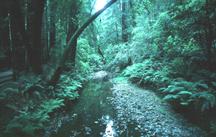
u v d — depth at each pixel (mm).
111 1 9414
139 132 6895
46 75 10453
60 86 10461
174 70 10375
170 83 9570
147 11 15766
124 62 19094
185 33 10469
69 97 10430
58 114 8586
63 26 14289
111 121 7988
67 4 12609
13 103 7441
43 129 7098
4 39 10469
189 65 9812
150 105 9156
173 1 11930
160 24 12383
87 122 7980
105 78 18062
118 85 14297
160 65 12469
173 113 8086
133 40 17141
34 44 9312
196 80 8836
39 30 9250
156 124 7305
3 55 10422
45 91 9266
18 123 6359
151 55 14211
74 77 14086
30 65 9586
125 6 21094
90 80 17250
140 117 8047
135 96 10844
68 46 9875
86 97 11836
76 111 9328
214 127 6223
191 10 9836
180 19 10719
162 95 10047
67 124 7789
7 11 9219
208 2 8930
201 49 9906
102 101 10805
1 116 6863
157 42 13516
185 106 7949
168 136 6469
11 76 9875
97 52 27516
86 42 20453
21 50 9383
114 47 22234
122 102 10141
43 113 7691
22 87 8438
